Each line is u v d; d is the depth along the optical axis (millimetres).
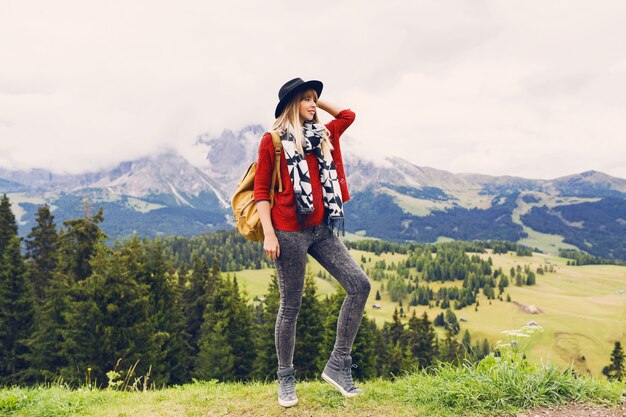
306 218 3559
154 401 4984
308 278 33281
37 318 28469
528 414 3592
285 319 3822
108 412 4586
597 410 3609
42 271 34125
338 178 3867
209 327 35375
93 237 29984
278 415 3895
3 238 32000
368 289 3777
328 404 3973
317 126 3684
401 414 3727
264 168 3541
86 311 25422
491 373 4117
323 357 30672
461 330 128375
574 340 113062
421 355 49812
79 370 24219
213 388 5551
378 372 40750
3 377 26875
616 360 54031
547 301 164750
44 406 4812
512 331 4648
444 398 3926
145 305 26656
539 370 4125
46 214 34719
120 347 25281
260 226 3693
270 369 32219
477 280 186250
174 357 33188
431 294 177500
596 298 174625
